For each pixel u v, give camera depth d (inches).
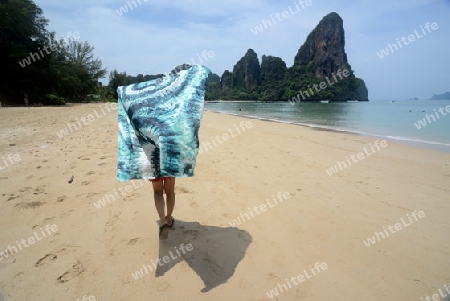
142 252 123.0
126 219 150.5
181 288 102.6
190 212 163.6
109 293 98.6
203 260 119.6
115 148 304.7
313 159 301.0
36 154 267.4
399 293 103.5
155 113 112.0
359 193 199.8
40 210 153.5
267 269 115.2
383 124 729.6
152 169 108.8
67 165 233.8
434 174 249.8
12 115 669.3
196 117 115.1
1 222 139.4
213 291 101.7
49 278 104.3
